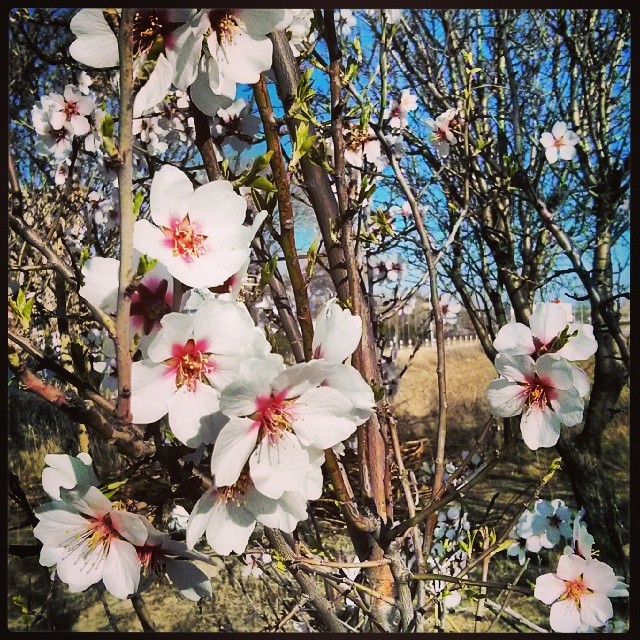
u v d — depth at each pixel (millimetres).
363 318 350
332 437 235
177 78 227
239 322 234
